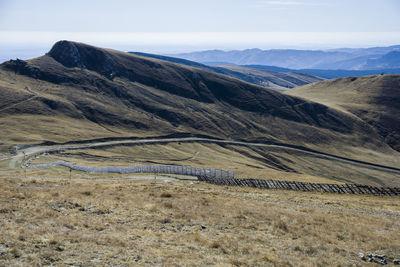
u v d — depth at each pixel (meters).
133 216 20.61
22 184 31.50
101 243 14.70
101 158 137.25
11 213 18.25
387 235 20.59
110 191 29.69
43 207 20.31
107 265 12.37
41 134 163.62
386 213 29.19
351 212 28.39
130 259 13.15
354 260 15.84
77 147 154.25
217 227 19.89
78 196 25.11
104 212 20.94
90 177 54.50
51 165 79.38
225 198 30.78
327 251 16.86
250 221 21.70
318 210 27.97
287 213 24.72
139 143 192.62
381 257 16.44
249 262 14.08
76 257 12.89
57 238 14.58
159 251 14.28
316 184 42.59
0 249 12.84
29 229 15.56
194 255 14.30
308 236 19.38
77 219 18.44
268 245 17.09
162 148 193.62
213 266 13.23
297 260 14.89
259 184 44.66
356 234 20.28
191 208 24.12
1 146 130.25
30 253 12.80
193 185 43.75
